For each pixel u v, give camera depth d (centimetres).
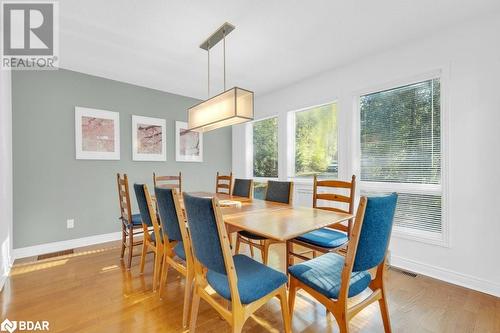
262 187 446
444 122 225
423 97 247
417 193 250
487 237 201
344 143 308
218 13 202
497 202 197
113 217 347
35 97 291
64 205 309
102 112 338
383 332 153
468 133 211
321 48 263
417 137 252
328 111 341
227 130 491
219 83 371
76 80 319
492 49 200
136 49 262
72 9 194
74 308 177
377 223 120
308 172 370
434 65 232
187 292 159
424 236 237
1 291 201
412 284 215
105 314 170
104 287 208
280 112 401
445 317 168
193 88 391
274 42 250
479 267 205
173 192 162
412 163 255
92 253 292
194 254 141
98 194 335
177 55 276
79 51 264
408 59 251
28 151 286
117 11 198
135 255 263
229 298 122
